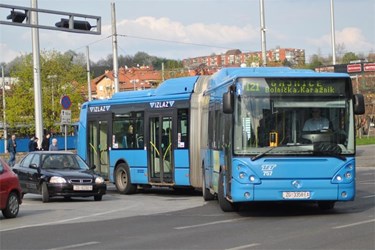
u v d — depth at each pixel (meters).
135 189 26.72
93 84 127.88
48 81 75.56
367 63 66.50
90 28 30.47
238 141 15.60
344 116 15.66
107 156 27.72
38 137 37.97
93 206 21.27
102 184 23.45
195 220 16.06
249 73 15.84
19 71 76.00
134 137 26.33
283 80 15.70
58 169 23.86
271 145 15.50
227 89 16.88
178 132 24.27
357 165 41.84
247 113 15.63
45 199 22.84
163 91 25.31
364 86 71.06
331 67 67.38
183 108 24.14
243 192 15.42
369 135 81.62
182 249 11.41
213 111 19.61
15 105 76.25
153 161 25.44
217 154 18.52
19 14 28.62
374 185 26.55
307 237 12.37
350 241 11.70
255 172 15.42
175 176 24.34
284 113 15.61
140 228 14.81
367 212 16.72
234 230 13.81
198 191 27.78
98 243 12.55
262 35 43.41
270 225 14.47
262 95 15.68
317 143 15.49
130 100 26.70
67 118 33.25
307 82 15.70
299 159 15.42
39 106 38.12
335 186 15.45
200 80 24.19
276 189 15.39
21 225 16.23
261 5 43.06
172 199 23.52
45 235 14.08
